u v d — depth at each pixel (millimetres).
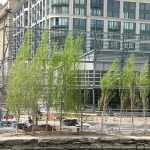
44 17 91938
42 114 41844
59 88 28812
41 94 28422
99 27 91812
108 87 30672
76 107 29375
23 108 30891
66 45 29531
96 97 51406
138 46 70438
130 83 31078
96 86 49438
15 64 28312
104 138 26812
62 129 30938
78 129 28844
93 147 26391
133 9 95500
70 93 28984
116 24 93812
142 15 96375
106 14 92625
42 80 28281
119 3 94188
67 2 88625
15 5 121062
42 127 29828
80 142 26406
